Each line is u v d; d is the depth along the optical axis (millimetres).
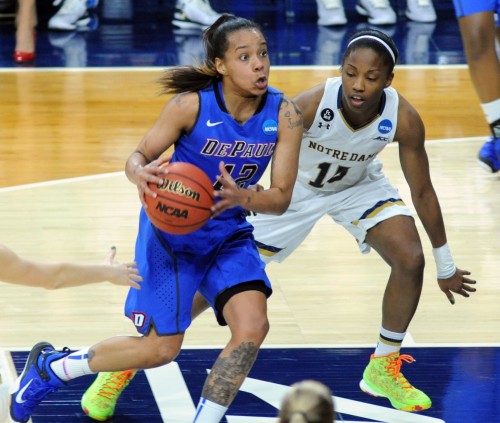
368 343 12469
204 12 30734
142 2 34031
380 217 11008
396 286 10828
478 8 17266
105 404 10430
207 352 12086
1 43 28703
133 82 25109
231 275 9359
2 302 13398
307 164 11234
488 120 17984
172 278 9438
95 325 12805
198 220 8828
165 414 10617
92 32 30172
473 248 15844
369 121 10742
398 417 10727
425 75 26141
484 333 12875
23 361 11656
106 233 16047
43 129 21359
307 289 14172
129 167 9086
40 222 16422
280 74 25719
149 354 9492
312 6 33812
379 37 10164
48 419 10492
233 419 10492
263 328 9094
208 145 9172
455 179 19094
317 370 11703
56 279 8305
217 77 9227
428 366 11898
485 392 11305
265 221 11492
